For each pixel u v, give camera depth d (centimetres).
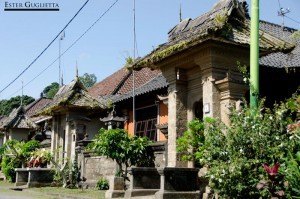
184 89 1088
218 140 684
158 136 1772
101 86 2606
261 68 1309
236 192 636
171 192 908
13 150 2275
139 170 1065
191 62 1034
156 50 1115
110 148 1230
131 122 1992
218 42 934
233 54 980
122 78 2356
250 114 677
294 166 541
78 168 1681
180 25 1168
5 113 5809
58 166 1711
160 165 1223
